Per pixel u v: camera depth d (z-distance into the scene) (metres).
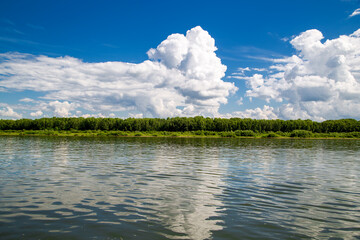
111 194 13.64
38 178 17.81
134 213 10.69
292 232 8.97
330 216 10.64
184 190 14.75
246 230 9.09
